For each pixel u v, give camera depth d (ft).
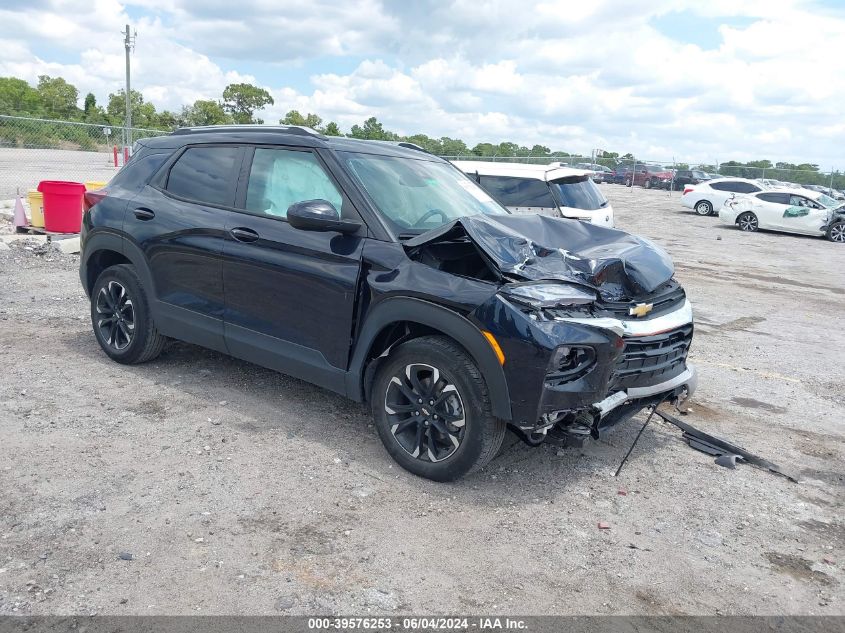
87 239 18.08
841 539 12.12
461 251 13.61
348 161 14.39
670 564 10.93
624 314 13.35
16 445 13.15
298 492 12.18
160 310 16.71
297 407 15.93
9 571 9.48
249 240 14.76
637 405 14.20
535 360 11.35
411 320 12.44
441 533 11.23
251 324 14.99
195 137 17.07
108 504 11.35
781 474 14.57
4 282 26.84
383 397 13.21
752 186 88.74
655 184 150.41
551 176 33.60
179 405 15.62
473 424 12.05
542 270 12.44
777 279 44.39
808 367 23.56
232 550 10.36
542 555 10.85
